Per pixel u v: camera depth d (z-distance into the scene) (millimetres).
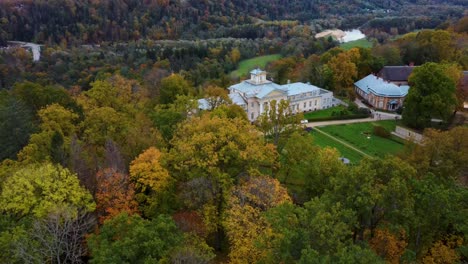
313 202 47000
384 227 48656
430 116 118375
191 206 59469
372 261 37656
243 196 55281
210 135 63750
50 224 48062
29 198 52500
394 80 157125
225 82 167875
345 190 49469
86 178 61094
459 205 50062
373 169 50625
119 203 56719
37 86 92625
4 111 74562
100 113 83562
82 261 49312
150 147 68562
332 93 153000
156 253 42188
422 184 50562
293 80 170750
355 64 166500
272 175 79188
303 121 135750
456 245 49312
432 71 117500
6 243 44531
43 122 80562
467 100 130000
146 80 158625
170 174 63562
